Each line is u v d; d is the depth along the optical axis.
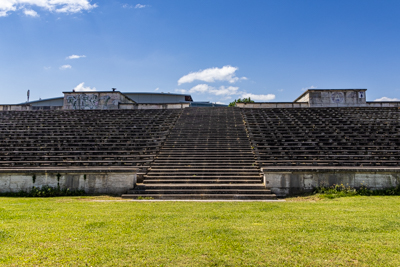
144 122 23.64
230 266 5.16
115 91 30.44
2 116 25.56
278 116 24.95
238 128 21.88
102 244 6.20
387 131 20.02
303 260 5.37
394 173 13.67
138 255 5.60
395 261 5.29
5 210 9.86
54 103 47.12
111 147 18.42
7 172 14.09
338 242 6.26
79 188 13.97
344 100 29.55
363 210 9.70
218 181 14.20
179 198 12.84
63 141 19.55
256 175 14.83
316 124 22.27
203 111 27.06
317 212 9.38
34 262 5.27
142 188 13.71
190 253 5.70
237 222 8.06
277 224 7.80
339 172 13.63
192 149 18.06
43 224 7.80
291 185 13.55
